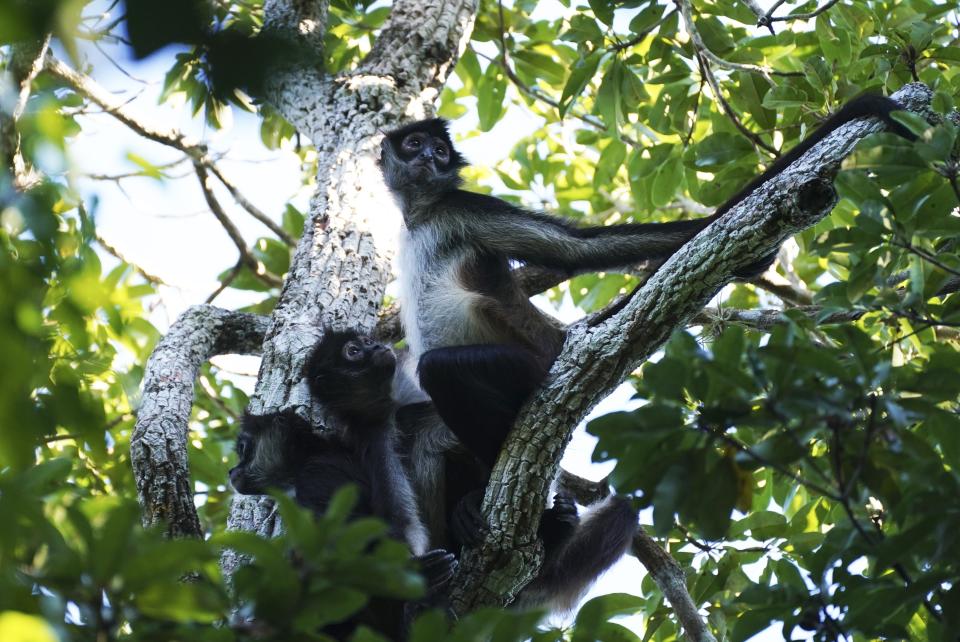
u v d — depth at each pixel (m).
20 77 7.72
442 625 6.27
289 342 12.30
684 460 7.42
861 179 8.59
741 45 15.89
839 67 14.48
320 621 6.27
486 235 13.28
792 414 7.11
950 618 7.54
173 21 3.90
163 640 6.14
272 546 6.22
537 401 10.15
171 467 11.43
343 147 14.23
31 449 4.74
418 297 13.28
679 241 12.48
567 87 15.85
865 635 8.00
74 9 3.67
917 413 7.41
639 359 9.99
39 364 6.04
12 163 6.13
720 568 12.50
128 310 13.69
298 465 11.66
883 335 12.37
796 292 15.96
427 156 14.05
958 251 9.36
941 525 7.08
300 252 13.16
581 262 12.84
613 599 12.50
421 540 11.27
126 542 5.93
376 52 15.83
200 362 13.10
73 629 5.99
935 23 14.12
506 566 10.08
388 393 12.31
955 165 8.46
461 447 12.34
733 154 15.11
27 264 6.00
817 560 8.34
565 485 14.36
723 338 7.39
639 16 15.60
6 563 5.87
